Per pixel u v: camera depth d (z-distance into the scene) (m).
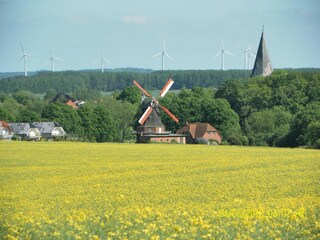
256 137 162.00
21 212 45.94
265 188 60.25
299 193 56.97
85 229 38.62
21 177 74.38
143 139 175.75
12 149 123.12
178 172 77.44
